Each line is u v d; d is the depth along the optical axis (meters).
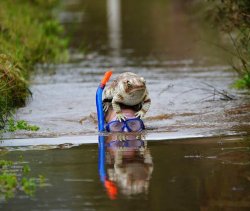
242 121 18.14
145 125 18.25
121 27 44.47
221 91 22.44
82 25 46.00
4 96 19.78
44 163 14.52
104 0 61.75
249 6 22.61
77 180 13.12
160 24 44.03
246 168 13.53
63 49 36.25
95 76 27.59
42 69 29.73
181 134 16.95
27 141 16.84
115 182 12.91
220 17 24.70
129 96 17.44
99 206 11.61
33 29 35.12
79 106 21.39
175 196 11.99
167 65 29.78
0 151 15.80
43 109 20.95
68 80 26.72
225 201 11.72
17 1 44.72
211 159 14.30
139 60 31.75
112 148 15.73
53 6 53.72
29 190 12.64
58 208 11.61
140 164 14.12
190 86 24.00
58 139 17.02
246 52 22.69
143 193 12.21
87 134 17.50
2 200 12.15
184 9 49.94
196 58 31.08
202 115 19.12
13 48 26.61
